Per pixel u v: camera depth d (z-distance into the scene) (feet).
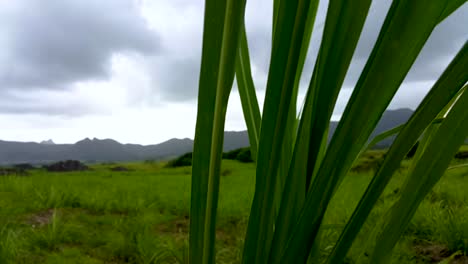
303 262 1.27
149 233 13.94
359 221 1.26
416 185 1.29
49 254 11.55
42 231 13.70
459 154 19.36
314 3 1.56
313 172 1.44
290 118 1.66
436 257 10.59
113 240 13.05
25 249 12.08
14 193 23.15
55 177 36.45
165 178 42.14
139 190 27.84
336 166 1.18
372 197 1.24
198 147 1.17
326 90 1.27
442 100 1.12
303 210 1.24
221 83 1.08
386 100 1.10
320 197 1.21
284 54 1.13
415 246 11.75
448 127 1.25
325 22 1.22
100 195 23.35
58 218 15.17
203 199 1.21
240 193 24.49
